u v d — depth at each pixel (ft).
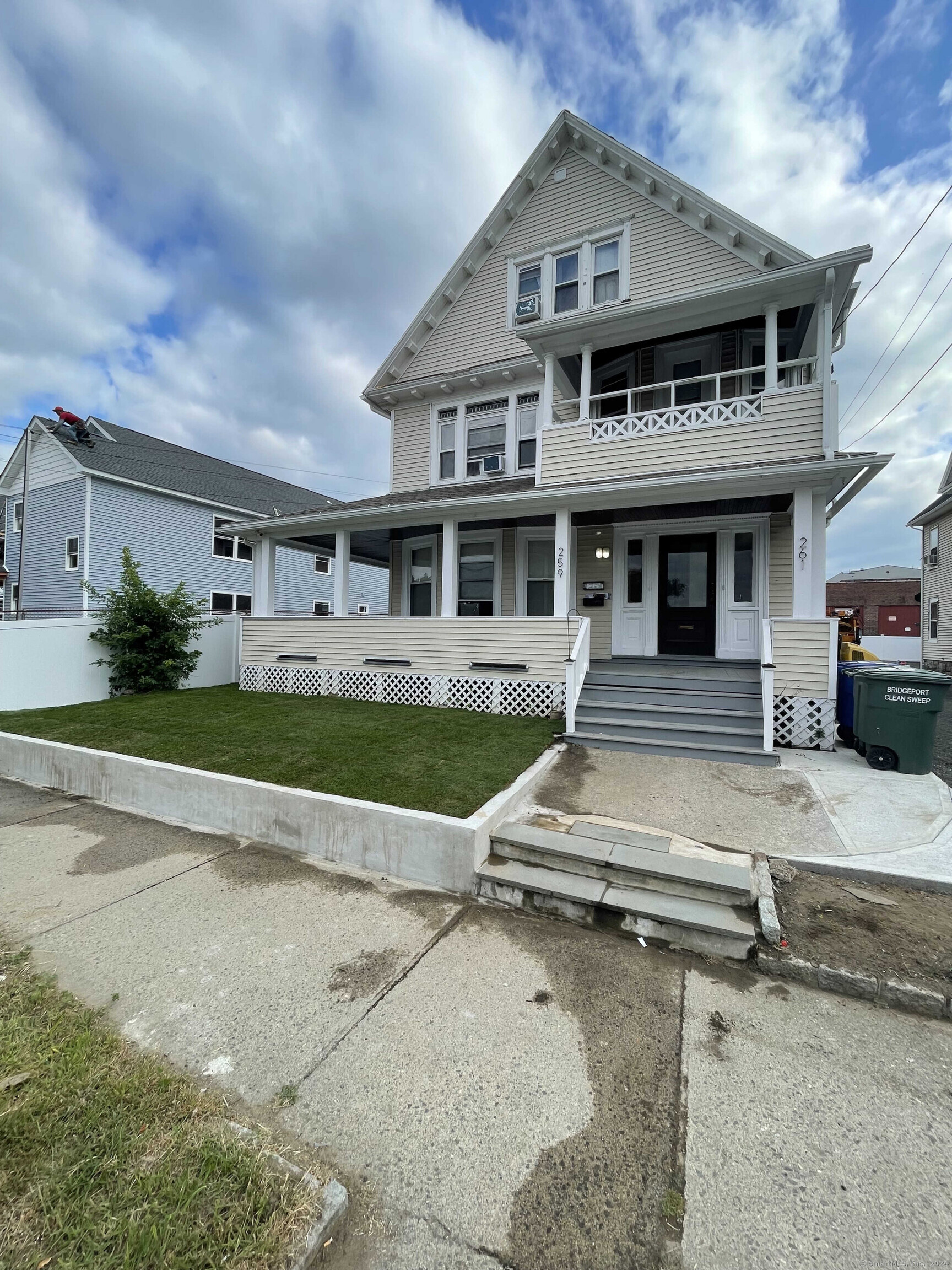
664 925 10.22
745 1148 6.04
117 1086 6.68
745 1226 5.21
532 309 34.83
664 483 23.61
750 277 24.62
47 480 55.83
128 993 8.66
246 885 12.44
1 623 28.66
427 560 37.70
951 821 14.28
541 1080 7.00
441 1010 8.32
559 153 34.42
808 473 21.94
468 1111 6.52
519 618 26.81
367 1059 7.33
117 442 61.46
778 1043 7.70
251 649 35.35
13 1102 6.36
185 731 22.72
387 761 18.19
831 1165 5.85
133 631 33.68
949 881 11.22
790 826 14.03
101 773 18.83
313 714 26.32
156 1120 6.21
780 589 28.27
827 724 21.11
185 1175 5.50
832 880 11.70
